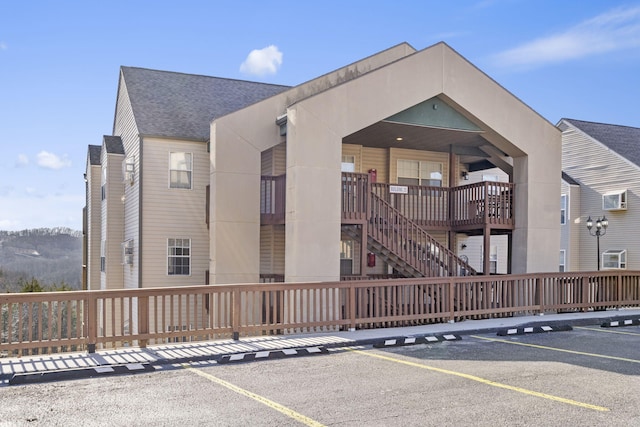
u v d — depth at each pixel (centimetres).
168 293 860
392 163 1731
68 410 539
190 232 1652
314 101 1196
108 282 1862
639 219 2373
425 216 1602
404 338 921
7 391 612
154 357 763
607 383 639
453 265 1405
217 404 559
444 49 1354
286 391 610
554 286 1273
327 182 1198
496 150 1642
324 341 889
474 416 513
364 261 1259
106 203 1881
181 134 1634
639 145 2644
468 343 929
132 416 519
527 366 737
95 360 741
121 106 1980
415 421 498
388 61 1670
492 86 1405
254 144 1380
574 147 2727
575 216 2653
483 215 1450
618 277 1356
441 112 1386
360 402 563
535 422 494
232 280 1334
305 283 983
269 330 955
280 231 1584
